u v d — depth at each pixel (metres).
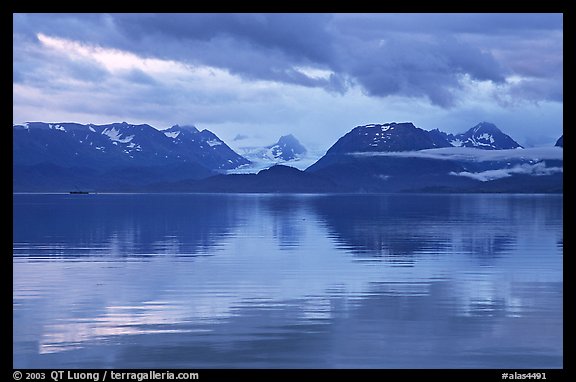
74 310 27.19
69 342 22.50
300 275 36.69
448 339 22.73
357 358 20.81
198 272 38.00
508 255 46.22
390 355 21.11
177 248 51.88
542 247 51.72
